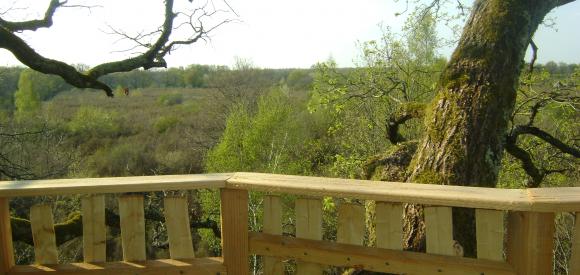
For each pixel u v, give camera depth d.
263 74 32.28
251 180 2.04
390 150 4.30
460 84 3.55
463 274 1.90
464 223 3.04
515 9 3.63
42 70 4.38
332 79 9.17
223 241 2.16
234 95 27.23
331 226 10.77
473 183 3.27
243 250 2.15
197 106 32.47
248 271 2.17
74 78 4.61
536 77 7.37
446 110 3.53
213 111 28.12
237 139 18.55
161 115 30.25
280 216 2.15
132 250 2.19
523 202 1.65
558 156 8.06
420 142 3.74
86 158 21.34
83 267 2.15
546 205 1.63
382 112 11.38
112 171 22.81
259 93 27.48
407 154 4.07
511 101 3.54
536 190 1.76
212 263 2.17
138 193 2.28
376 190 1.84
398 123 5.24
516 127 5.12
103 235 2.19
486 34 3.62
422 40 11.65
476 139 3.34
